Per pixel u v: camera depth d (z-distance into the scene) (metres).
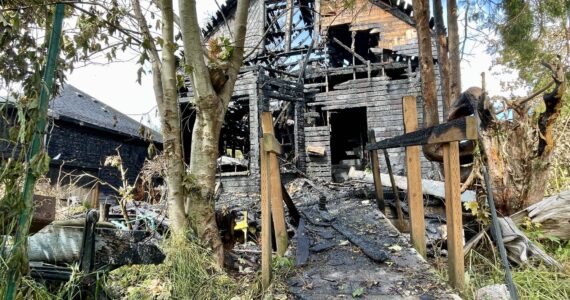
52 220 1.80
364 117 11.08
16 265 1.35
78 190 6.30
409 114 3.27
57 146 9.34
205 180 3.36
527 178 3.35
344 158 11.90
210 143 3.42
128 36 2.61
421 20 5.50
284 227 3.43
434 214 4.48
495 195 3.41
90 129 10.63
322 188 7.26
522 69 7.79
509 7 5.86
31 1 1.65
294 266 2.96
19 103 1.44
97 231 1.93
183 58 3.40
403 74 9.50
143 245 2.09
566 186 4.58
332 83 10.62
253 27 11.59
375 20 9.89
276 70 9.13
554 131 5.05
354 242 3.41
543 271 2.60
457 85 5.97
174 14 3.68
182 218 3.24
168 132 3.32
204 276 2.83
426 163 8.47
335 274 2.77
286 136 10.66
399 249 3.16
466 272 2.72
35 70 1.48
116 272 2.89
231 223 3.93
